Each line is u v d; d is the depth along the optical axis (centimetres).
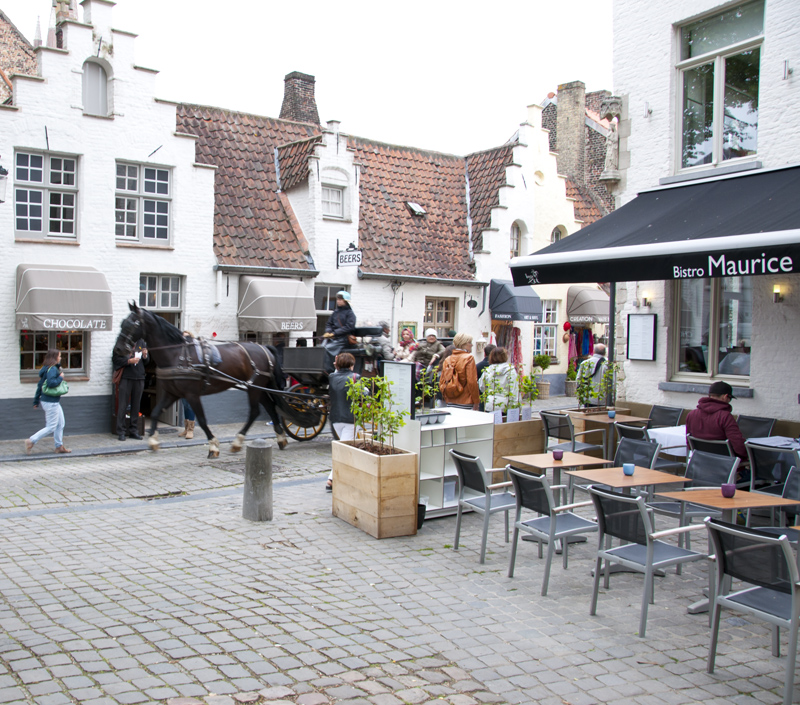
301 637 476
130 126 1438
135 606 521
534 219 2166
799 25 872
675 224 850
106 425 1421
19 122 1309
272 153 1845
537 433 917
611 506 525
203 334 1549
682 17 1000
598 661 459
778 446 745
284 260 1650
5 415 1305
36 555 643
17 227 1335
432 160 2197
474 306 1984
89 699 380
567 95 2608
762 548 416
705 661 463
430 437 809
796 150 880
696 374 996
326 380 1234
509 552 689
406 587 586
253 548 677
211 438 1158
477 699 405
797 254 666
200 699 386
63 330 1375
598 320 2189
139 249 1458
